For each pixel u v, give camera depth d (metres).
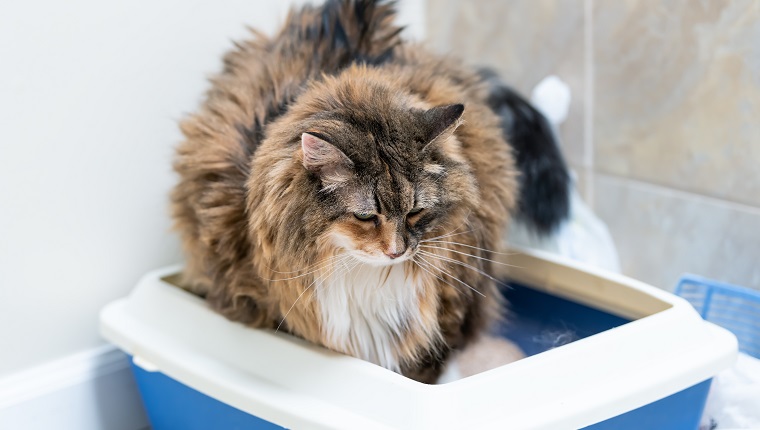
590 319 1.57
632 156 1.79
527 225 1.69
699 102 1.62
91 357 1.67
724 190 1.63
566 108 1.81
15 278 1.56
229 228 1.27
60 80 1.55
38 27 1.50
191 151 1.36
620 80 1.76
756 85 1.52
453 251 1.26
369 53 1.43
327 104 1.17
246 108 1.35
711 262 1.69
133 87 1.65
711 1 1.55
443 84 1.37
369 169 1.11
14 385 1.58
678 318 1.26
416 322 1.28
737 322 1.49
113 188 1.66
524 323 1.62
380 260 1.15
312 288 1.20
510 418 1.10
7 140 1.50
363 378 1.16
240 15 1.78
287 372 1.24
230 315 1.34
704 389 1.26
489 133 1.37
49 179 1.57
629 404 1.16
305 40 1.46
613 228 1.89
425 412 1.09
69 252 1.62
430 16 2.12
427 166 1.15
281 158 1.14
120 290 1.71
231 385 1.27
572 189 1.74
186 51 1.71
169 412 1.48
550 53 1.88
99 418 1.70
